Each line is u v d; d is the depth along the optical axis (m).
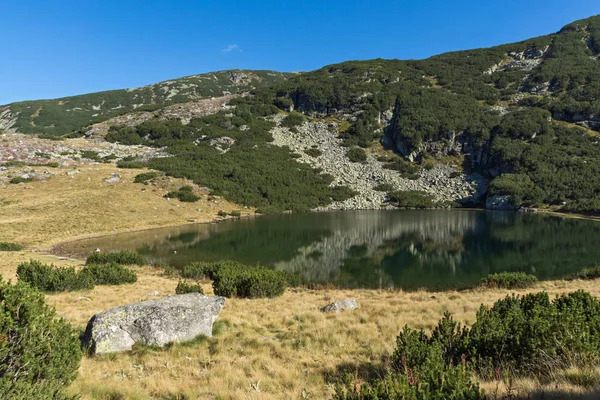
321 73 139.50
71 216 52.75
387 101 112.06
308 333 12.21
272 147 100.94
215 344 10.75
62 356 6.09
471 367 6.96
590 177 71.81
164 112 116.31
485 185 85.44
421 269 30.70
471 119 99.31
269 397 6.98
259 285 19.86
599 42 123.19
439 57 143.00
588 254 34.22
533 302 10.23
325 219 64.06
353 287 25.48
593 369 5.98
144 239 46.31
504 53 135.62
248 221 62.03
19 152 74.62
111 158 82.75
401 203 81.38
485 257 34.50
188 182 73.94
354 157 99.06
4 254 33.06
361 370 8.70
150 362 9.02
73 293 19.16
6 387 4.84
